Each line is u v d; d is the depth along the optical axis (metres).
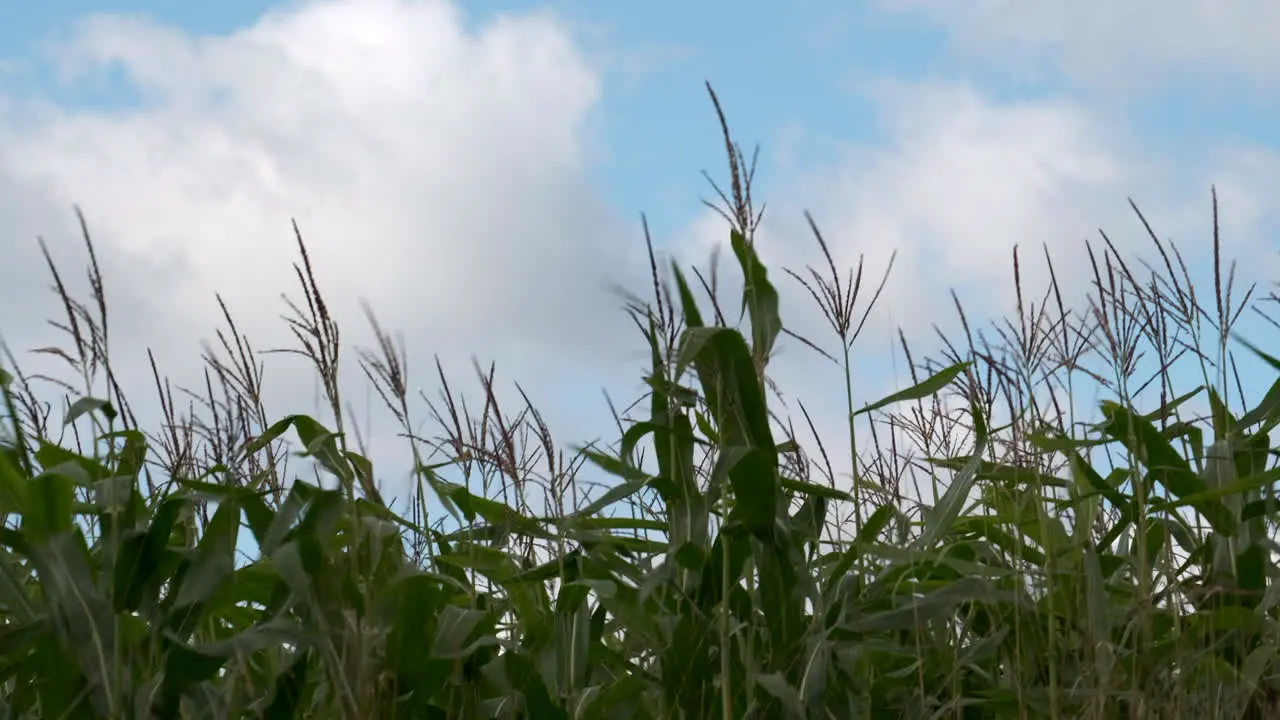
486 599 3.38
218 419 3.32
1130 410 3.46
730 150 3.13
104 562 2.80
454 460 3.74
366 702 2.64
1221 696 3.21
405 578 2.84
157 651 2.89
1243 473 3.59
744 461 2.91
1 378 2.94
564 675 3.19
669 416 3.09
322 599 2.75
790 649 3.06
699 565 3.01
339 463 3.18
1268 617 3.48
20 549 2.75
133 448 3.11
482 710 3.16
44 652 2.75
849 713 3.10
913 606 3.03
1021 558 3.48
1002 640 3.41
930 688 3.39
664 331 3.07
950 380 3.51
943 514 3.45
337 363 3.02
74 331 2.87
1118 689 2.98
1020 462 3.49
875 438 3.94
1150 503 3.48
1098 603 3.13
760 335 3.20
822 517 3.35
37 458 3.20
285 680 2.88
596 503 3.16
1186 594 3.36
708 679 3.07
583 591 3.17
